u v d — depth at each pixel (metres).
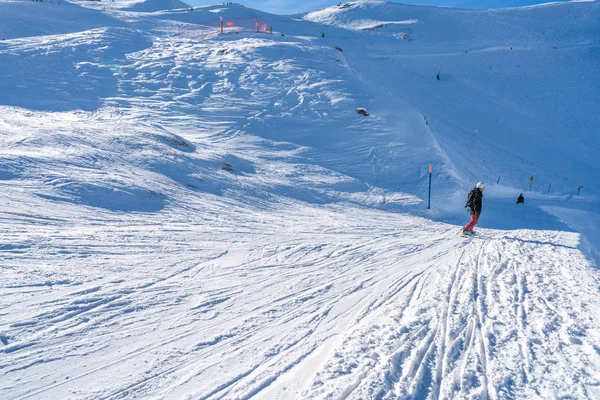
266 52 37.47
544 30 79.94
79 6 59.81
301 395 3.63
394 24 84.06
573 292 6.06
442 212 17.38
